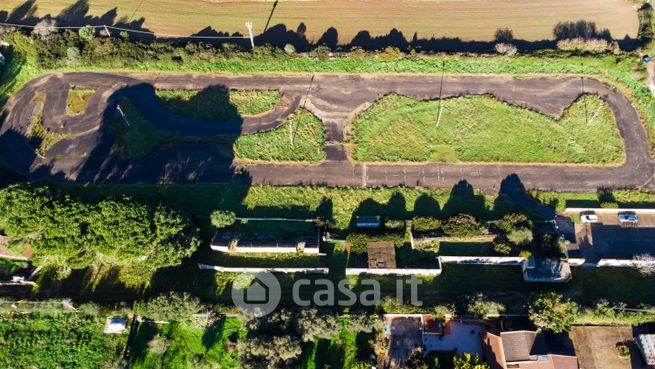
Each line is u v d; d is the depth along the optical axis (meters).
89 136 81.75
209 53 87.19
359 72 87.56
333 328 62.19
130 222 62.06
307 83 86.88
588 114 83.00
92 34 88.00
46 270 68.94
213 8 97.00
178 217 65.75
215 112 84.19
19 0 98.25
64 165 78.81
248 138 81.31
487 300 64.31
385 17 95.00
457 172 77.81
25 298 66.31
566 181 76.75
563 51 88.19
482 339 63.50
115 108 84.56
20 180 76.94
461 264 70.06
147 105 84.94
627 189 75.69
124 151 80.19
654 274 68.44
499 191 76.06
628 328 64.19
